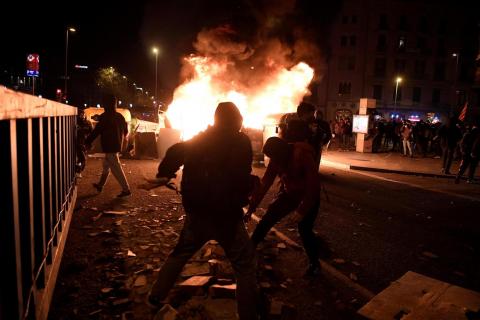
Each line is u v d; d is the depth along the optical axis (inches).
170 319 123.7
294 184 156.0
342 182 431.8
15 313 79.9
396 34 2300.7
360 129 841.5
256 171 468.4
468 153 458.9
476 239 238.5
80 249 186.5
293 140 165.2
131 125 568.4
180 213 258.1
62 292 143.7
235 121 114.1
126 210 259.8
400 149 902.4
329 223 255.8
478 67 867.4
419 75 2333.9
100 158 525.0
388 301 140.1
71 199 232.1
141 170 434.0
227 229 113.0
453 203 345.7
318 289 158.1
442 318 126.1
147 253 184.1
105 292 142.9
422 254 205.3
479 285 171.3
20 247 88.7
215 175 111.1
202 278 152.7
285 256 191.9
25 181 92.7
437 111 2361.0
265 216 161.2
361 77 2308.1
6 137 74.8
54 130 146.6
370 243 219.3
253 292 116.5
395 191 394.3
